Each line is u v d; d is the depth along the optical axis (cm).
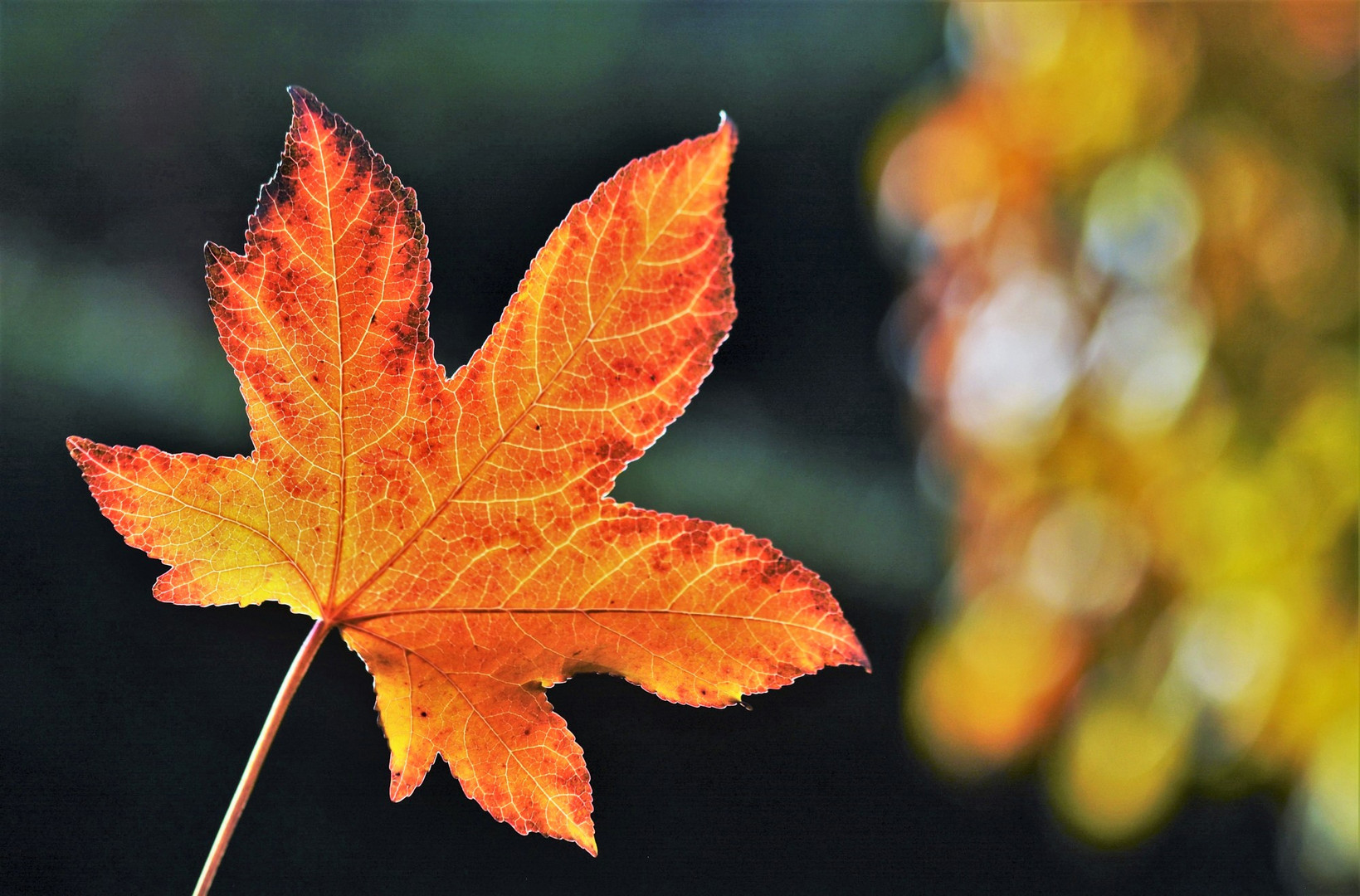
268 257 74
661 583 75
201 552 75
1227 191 120
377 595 75
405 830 311
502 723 76
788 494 454
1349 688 116
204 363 392
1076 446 132
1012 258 139
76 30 457
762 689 75
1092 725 132
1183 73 122
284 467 75
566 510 75
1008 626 140
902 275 184
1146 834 132
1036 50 131
